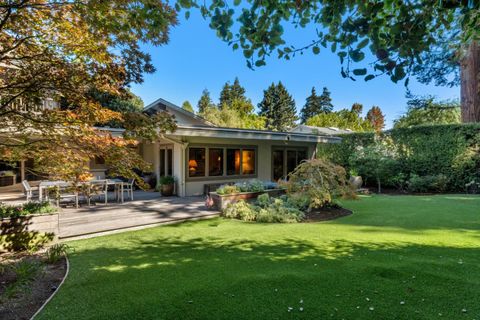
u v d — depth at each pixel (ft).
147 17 7.61
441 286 9.58
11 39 9.96
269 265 11.82
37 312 8.41
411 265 11.43
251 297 9.07
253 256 13.00
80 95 11.21
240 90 160.56
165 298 9.11
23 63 10.18
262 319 7.85
